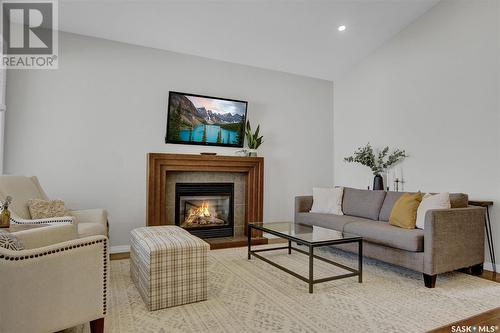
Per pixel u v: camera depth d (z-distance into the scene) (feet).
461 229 9.77
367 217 13.24
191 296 7.84
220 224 15.49
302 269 10.77
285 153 17.19
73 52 12.44
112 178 12.97
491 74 11.44
